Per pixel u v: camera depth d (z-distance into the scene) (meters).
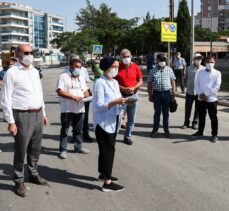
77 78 7.81
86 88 8.00
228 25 126.81
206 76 8.96
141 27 57.91
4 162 7.48
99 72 10.21
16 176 5.72
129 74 8.70
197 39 77.69
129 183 6.16
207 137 9.52
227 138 9.41
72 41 73.31
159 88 9.45
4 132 10.53
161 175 6.57
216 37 80.06
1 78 12.65
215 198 5.52
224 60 53.25
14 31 125.44
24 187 5.73
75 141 8.12
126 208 5.18
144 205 5.27
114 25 77.62
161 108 9.63
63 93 7.60
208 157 7.70
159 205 5.27
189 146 8.64
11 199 5.53
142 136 9.76
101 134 5.74
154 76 9.48
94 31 74.12
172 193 5.71
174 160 7.50
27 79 5.62
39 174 6.66
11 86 5.51
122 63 8.74
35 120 5.76
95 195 5.67
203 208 5.16
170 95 9.55
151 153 8.05
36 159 6.13
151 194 5.68
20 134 5.64
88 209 5.16
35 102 5.70
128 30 67.94
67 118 7.70
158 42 54.56
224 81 27.45
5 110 5.48
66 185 6.11
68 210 5.14
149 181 6.25
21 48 5.54
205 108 9.32
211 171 6.78
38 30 136.75
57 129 10.85
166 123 9.60
